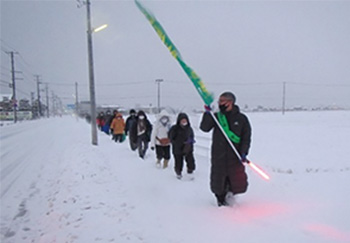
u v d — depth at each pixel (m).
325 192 4.76
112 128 14.67
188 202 4.42
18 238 3.77
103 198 4.80
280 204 4.21
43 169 8.02
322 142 12.77
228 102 3.99
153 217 3.88
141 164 7.87
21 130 26.70
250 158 8.52
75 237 3.50
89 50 13.20
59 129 26.62
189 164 6.39
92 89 13.25
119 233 3.48
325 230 3.30
